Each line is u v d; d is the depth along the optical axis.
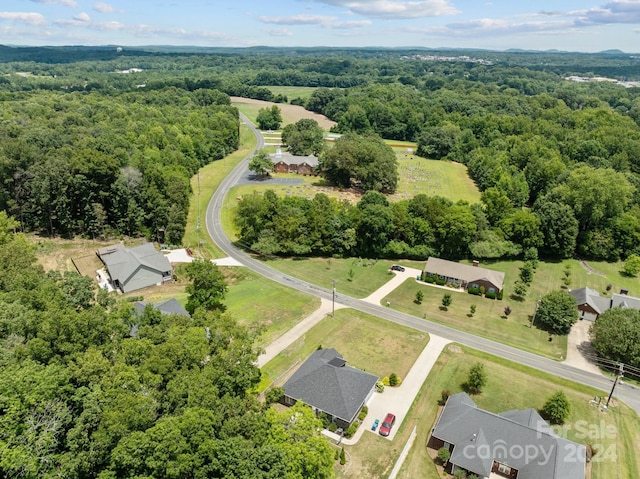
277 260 98.44
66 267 87.19
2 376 32.97
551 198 113.62
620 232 105.69
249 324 70.00
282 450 33.84
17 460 29.17
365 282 88.94
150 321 49.75
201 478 30.91
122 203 102.62
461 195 142.88
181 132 166.25
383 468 44.84
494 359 64.44
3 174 95.31
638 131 187.75
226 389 40.22
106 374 36.91
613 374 62.38
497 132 196.38
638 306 74.06
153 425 33.88
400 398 55.31
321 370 54.56
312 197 135.38
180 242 104.12
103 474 29.92
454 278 88.44
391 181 143.12
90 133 138.25
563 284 92.19
